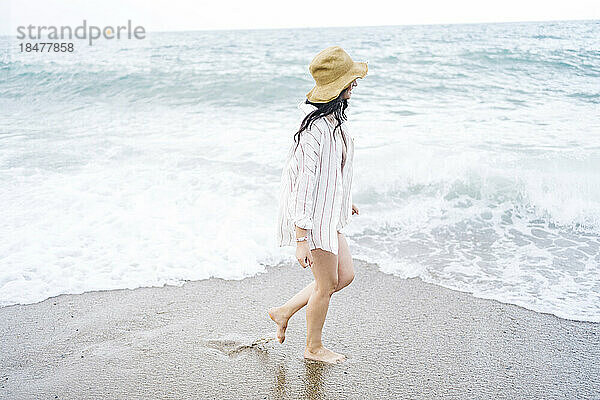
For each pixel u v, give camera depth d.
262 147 7.54
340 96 2.71
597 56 13.30
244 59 16.30
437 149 6.62
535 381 2.90
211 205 5.59
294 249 4.84
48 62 14.81
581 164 6.09
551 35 16.69
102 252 4.70
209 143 7.80
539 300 3.89
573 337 3.38
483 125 8.20
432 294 4.03
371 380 2.92
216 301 3.95
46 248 4.73
